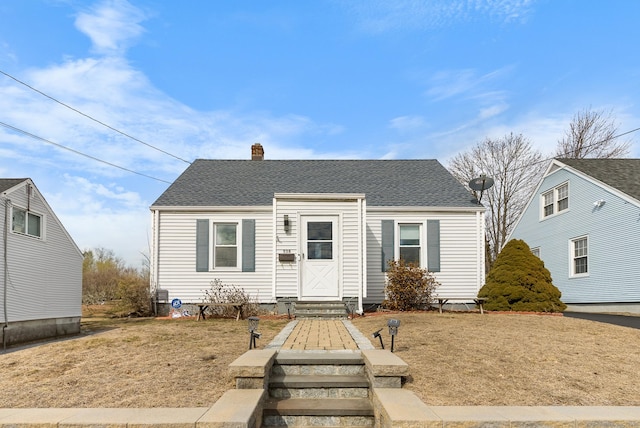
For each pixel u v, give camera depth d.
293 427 5.45
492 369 6.48
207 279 15.16
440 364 6.66
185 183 17.09
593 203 18.41
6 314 11.68
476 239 15.65
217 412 4.62
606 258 17.69
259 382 5.59
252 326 7.49
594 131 34.03
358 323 11.09
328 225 13.65
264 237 15.34
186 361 6.99
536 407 4.88
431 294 14.79
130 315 16.91
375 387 5.59
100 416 4.61
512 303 14.15
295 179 17.70
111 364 6.91
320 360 6.48
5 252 11.73
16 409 4.94
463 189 16.95
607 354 7.41
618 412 4.73
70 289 14.75
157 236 15.24
